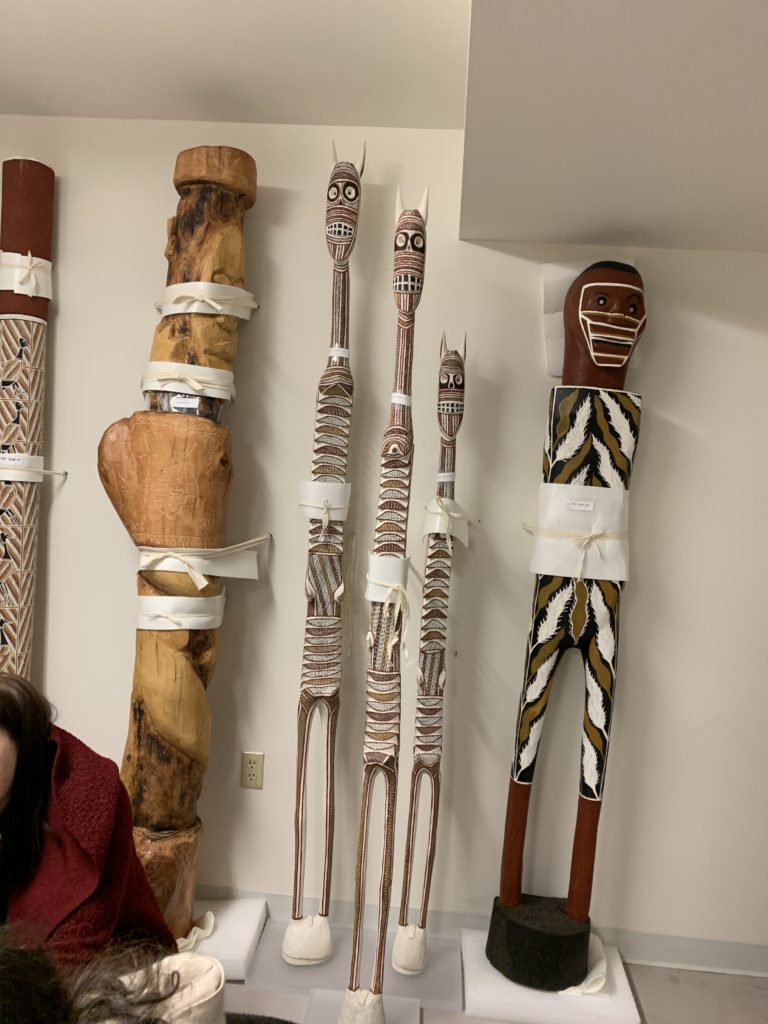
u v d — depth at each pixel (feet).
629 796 6.70
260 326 6.72
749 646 6.57
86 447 6.86
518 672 6.71
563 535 6.05
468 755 6.77
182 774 6.17
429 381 6.64
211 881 6.98
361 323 6.66
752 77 3.87
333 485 6.11
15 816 3.76
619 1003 5.93
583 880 6.16
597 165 5.01
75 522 6.91
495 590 6.68
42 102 6.53
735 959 6.67
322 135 6.65
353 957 5.66
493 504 6.66
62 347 6.83
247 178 6.25
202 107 6.46
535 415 6.61
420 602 6.73
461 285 6.60
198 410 6.21
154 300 6.77
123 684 6.93
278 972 6.18
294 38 5.42
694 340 6.49
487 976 6.12
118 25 5.38
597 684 6.10
